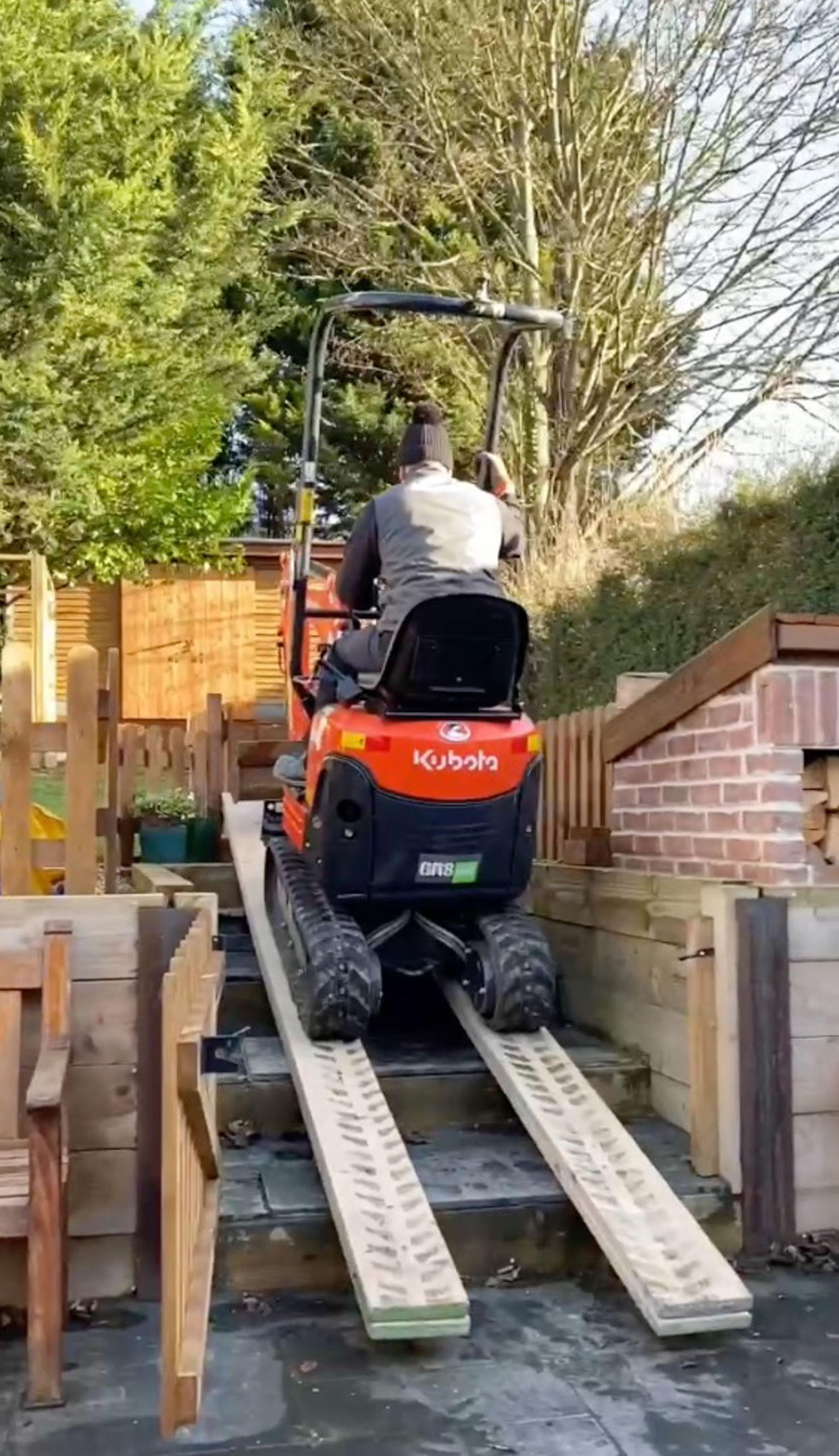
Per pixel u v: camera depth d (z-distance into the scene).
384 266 14.48
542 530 12.19
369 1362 2.95
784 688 3.93
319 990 3.89
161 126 14.02
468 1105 4.11
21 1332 3.21
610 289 13.19
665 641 8.77
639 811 4.84
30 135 12.17
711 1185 3.60
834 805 3.99
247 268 15.15
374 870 4.03
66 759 3.72
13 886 3.67
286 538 18.73
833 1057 3.70
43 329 12.60
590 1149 3.48
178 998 2.57
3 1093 3.25
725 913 3.66
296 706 5.19
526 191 13.39
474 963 4.29
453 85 13.51
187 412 14.15
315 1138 3.44
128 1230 3.33
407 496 4.26
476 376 14.58
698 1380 2.87
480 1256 3.43
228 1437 2.62
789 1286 3.39
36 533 13.14
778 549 7.80
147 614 15.97
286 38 15.09
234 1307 3.23
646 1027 4.27
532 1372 2.91
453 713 4.06
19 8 12.66
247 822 6.22
